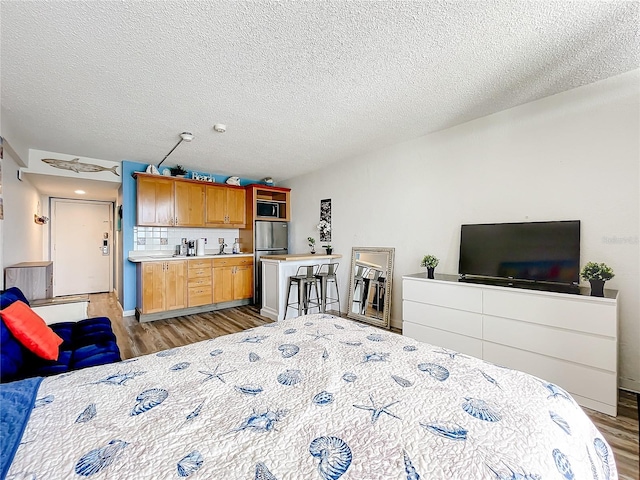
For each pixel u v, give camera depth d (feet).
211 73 7.10
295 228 18.88
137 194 14.43
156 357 4.28
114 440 2.45
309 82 7.59
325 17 5.34
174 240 16.74
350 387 3.38
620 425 6.13
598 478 2.71
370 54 6.45
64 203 20.45
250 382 3.51
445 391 3.27
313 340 4.94
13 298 6.73
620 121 7.59
